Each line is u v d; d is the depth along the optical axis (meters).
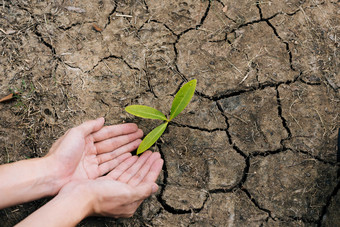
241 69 1.33
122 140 1.27
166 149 1.31
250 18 1.35
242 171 1.31
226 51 1.34
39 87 1.33
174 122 1.32
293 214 1.29
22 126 1.32
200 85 1.33
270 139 1.31
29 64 1.33
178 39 1.34
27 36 1.34
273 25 1.35
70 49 1.34
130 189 1.22
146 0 1.35
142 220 1.30
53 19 1.35
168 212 1.30
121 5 1.35
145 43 1.34
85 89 1.33
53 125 1.32
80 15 1.35
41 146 1.31
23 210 1.29
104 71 1.33
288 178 1.30
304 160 1.31
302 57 1.34
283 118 1.32
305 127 1.32
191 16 1.35
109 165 1.26
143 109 1.24
